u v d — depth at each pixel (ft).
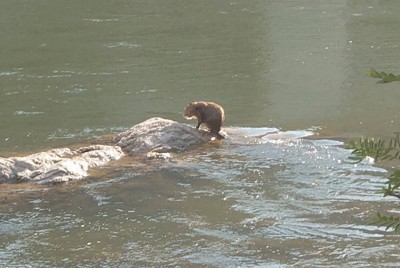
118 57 64.03
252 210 33.45
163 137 41.81
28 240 31.27
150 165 38.96
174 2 87.04
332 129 44.98
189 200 34.71
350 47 65.92
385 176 36.81
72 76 58.75
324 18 77.92
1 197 35.35
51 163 38.83
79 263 29.19
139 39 70.23
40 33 73.67
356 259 28.60
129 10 83.25
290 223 31.94
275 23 76.02
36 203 34.68
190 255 29.43
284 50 65.67
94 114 49.44
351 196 34.65
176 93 53.62
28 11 83.76
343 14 79.30
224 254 29.37
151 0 88.12
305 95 52.47
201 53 64.95
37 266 29.04
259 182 36.65
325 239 30.40
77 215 33.47
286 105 50.26
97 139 44.11
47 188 36.29
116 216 33.27
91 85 56.13
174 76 57.98
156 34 72.02
